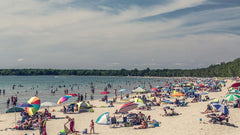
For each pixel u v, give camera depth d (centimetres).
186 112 2759
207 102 3559
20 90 8188
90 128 2198
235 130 1878
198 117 2364
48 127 2289
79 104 3219
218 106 2036
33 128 2227
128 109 2303
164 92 6397
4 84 12425
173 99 4506
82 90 8331
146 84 13212
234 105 2695
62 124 2431
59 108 3784
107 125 2281
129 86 11244
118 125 2248
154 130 2019
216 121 2109
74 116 2895
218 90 5469
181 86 6988
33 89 8594
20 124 2325
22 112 2983
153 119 2352
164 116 2633
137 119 2291
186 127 2034
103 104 4144
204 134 1808
